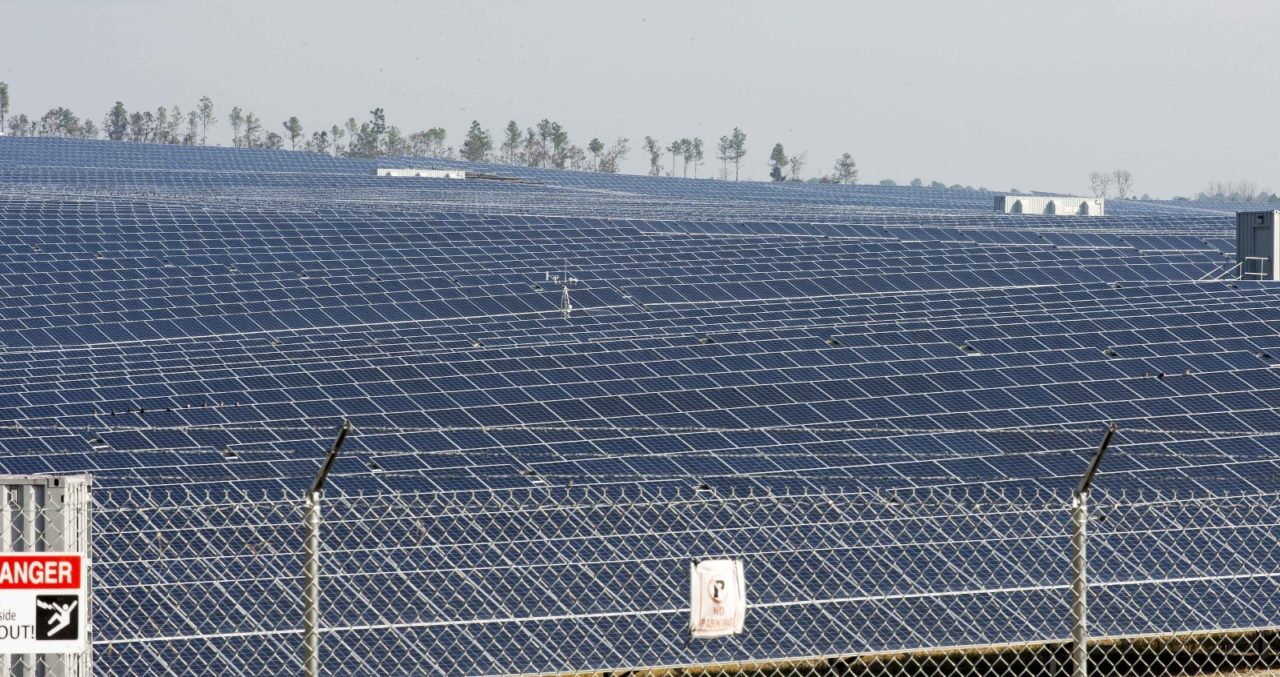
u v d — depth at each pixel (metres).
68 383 139.88
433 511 93.12
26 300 198.25
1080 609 52.69
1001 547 85.94
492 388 131.88
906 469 106.94
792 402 126.19
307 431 119.31
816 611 78.62
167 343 172.12
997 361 136.62
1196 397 125.19
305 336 174.25
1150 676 77.00
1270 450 110.81
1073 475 104.44
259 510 91.75
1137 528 88.88
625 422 122.25
